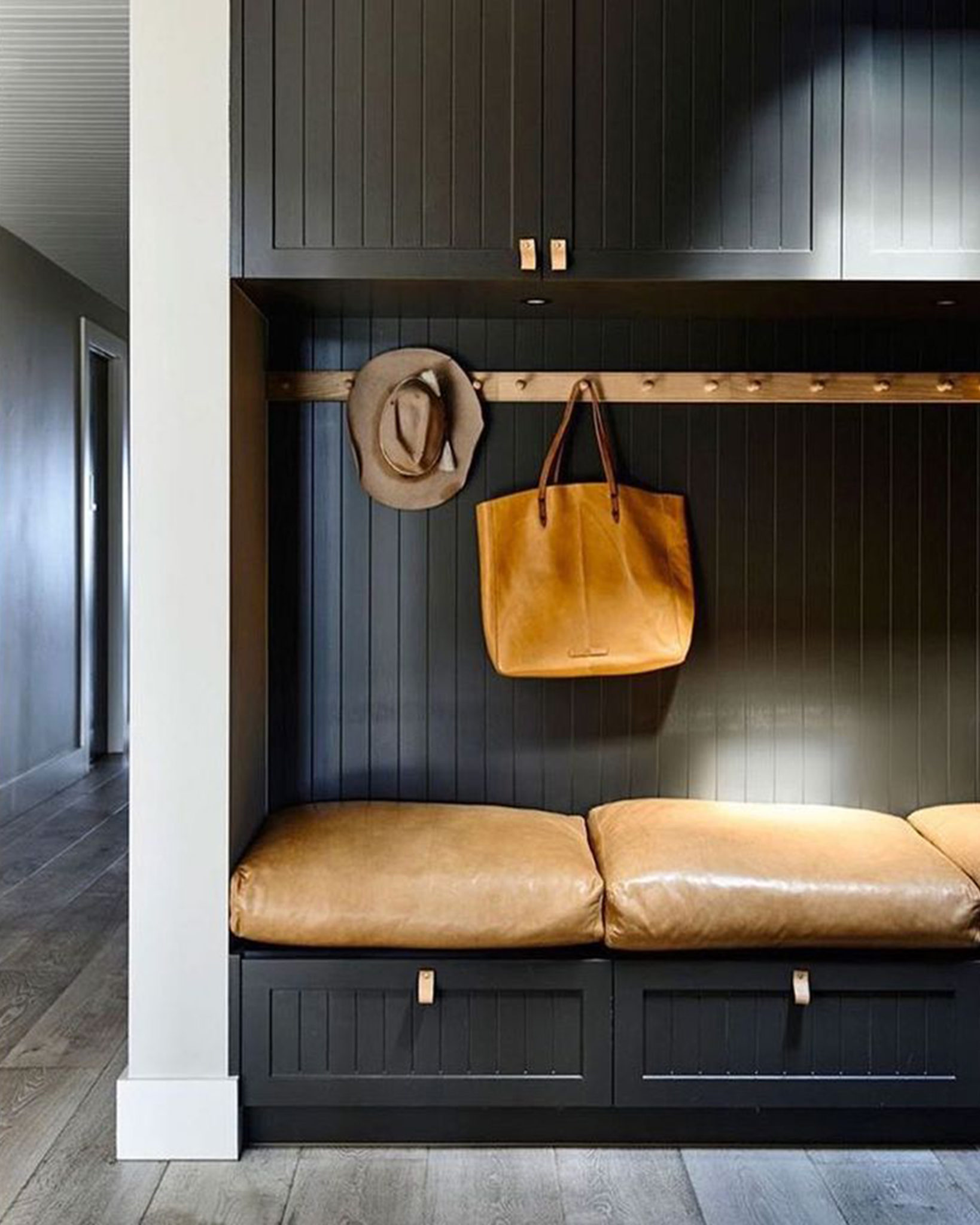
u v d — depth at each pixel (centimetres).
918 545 274
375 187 222
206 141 221
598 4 222
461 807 262
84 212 488
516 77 222
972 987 222
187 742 222
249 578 245
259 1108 226
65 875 412
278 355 267
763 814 255
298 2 222
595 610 261
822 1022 223
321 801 272
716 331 270
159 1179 214
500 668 260
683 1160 222
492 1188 211
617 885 221
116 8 309
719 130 223
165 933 222
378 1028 222
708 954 222
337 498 270
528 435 270
